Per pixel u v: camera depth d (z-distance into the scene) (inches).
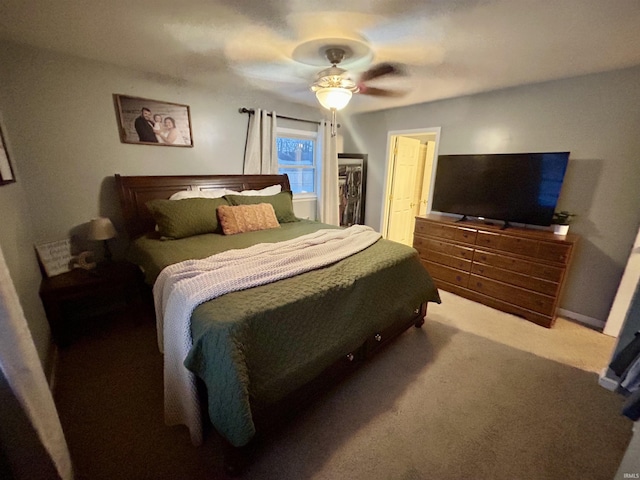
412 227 203.8
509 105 112.4
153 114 104.1
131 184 99.8
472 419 61.4
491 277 111.7
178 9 57.8
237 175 128.3
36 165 84.4
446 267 125.7
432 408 64.2
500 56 79.3
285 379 51.1
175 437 55.9
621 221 94.0
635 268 88.6
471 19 59.4
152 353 81.3
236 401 43.6
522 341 91.0
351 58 82.2
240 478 48.5
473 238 114.8
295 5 55.5
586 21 59.0
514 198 107.6
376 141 167.6
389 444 55.5
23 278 66.1
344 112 167.2
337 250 81.7
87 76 89.2
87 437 55.4
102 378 71.2
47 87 83.3
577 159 99.7
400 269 82.3
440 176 128.1
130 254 93.0
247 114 130.5
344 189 174.2
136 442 54.6
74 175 91.7
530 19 58.8
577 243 101.4
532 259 100.0
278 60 86.4
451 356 82.9
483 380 73.3
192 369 47.7
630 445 37.0
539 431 58.8
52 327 79.3
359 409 63.6
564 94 99.3
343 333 62.6
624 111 89.3
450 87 111.1
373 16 58.9
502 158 108.3
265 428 51.0
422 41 70.6
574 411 64.0
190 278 60.7
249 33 67.9
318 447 54.5
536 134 107.6
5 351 31.1
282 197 125.6
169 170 112.4
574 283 105.6
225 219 99.8
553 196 98.6
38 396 34.9
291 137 155.6
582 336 94.7
